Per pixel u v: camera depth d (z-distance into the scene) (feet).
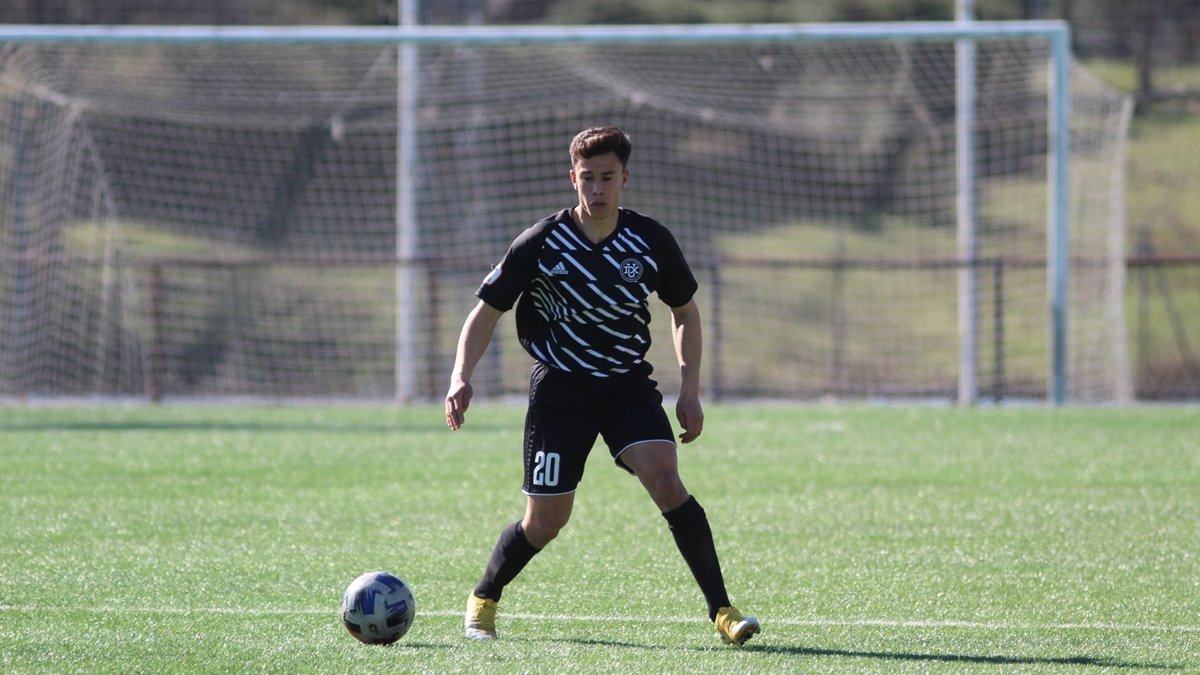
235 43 140.97
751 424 125.70
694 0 242.99
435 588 58.75
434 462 99.71
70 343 175.32
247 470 95.09
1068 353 163.12
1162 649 46.93
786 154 219.82
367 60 200.23
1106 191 166.09
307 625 50.60
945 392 168.45
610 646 46.98
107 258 166.40
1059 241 144.87
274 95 193.67
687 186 220.02
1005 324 199.21
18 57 164.96
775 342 201.16
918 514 78.48
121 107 185.47
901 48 213.25
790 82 217.15
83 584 58.54
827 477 92.79
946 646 47.39
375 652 45.55
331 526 74.02
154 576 60.44
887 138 223.30
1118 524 75.15
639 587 58.59
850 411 138.62
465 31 142.61
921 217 223.71
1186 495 84.99
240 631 49.32
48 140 173.17
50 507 79.10
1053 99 143.43
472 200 204.44
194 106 194.80
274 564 63.57
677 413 47.88
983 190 217.36
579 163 45.42
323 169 212.43
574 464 47.24
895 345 200.85
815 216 221.25
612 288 46.01
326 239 211.41
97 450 105.40
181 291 196.95
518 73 189.67
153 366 155.22
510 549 48.60
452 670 43.11
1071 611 54.03
